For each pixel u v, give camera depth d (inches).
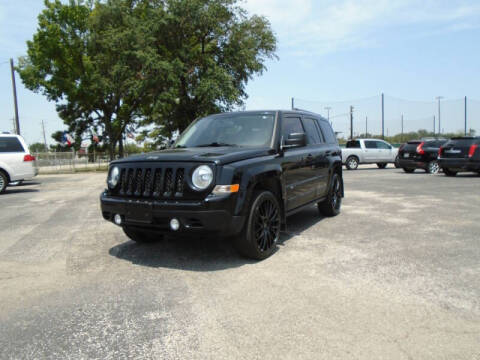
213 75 1046.4
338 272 149.5
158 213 151.6
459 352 91.8
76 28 1331.2
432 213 270.2
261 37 1195.9
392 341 97.2
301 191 213.8
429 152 661.3
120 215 166.4
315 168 233.9
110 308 121.6
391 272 148.1
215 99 1039.6
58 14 1314.0
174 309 119.5
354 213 278.4
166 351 95.3
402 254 171.9
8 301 129.3
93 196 438.0
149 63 1000.2
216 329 105.8
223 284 139.5
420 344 95.6
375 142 884.6
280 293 129.6
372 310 115.0
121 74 1095.0
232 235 155.3
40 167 1080.8
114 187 169.9
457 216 258.1
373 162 880.9
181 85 1135.0
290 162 198.8
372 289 131.3
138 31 1042.7
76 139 1579.7
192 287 137.6
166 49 1167.0
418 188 423.8
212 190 148.8
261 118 205.5
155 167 157.3
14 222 278.2
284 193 189.0
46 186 595.5
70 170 1144.8
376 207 301.4
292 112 225.9
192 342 99.3
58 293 135.6
